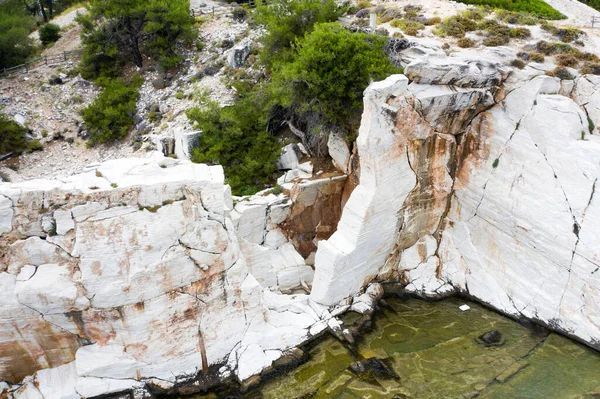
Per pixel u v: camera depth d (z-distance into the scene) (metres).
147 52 26.92
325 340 14.51
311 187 16.88
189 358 12.97
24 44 27.47
